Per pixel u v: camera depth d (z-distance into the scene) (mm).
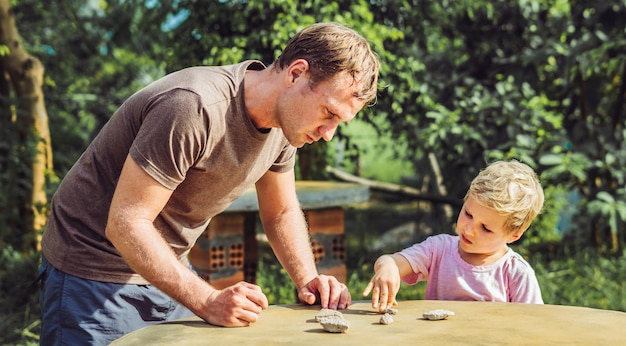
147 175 2189
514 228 2688
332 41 2195
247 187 2502
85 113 9828
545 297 5781
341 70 2172
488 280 2795
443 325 2238
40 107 6551
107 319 2492
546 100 6766
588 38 6453
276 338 2090
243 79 2324
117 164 2422
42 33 9305
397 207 8734
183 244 2562
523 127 6328
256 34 6180
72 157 8703
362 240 7801
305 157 6938
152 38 9070
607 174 6699
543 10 7070
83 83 9883
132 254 2191
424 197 7289
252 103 2305
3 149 6535
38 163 6422
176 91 2215
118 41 9523
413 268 2838
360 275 6562
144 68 10133
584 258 6578
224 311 2211
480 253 2818
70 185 2521
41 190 6445
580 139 6609
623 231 6906
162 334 2143
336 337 2102
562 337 2092
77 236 2488
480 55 7113
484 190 2658
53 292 2516
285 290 5656
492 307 2480
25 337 4945
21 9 9211
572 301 5738
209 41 6207
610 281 6133
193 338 2098
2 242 6191
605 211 6141
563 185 6820
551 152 6438
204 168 2340
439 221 7598
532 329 2180
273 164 2645
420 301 2590
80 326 2480
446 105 6914
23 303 5547
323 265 4539
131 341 2084
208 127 2225
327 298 2496
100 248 2482
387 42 6758
